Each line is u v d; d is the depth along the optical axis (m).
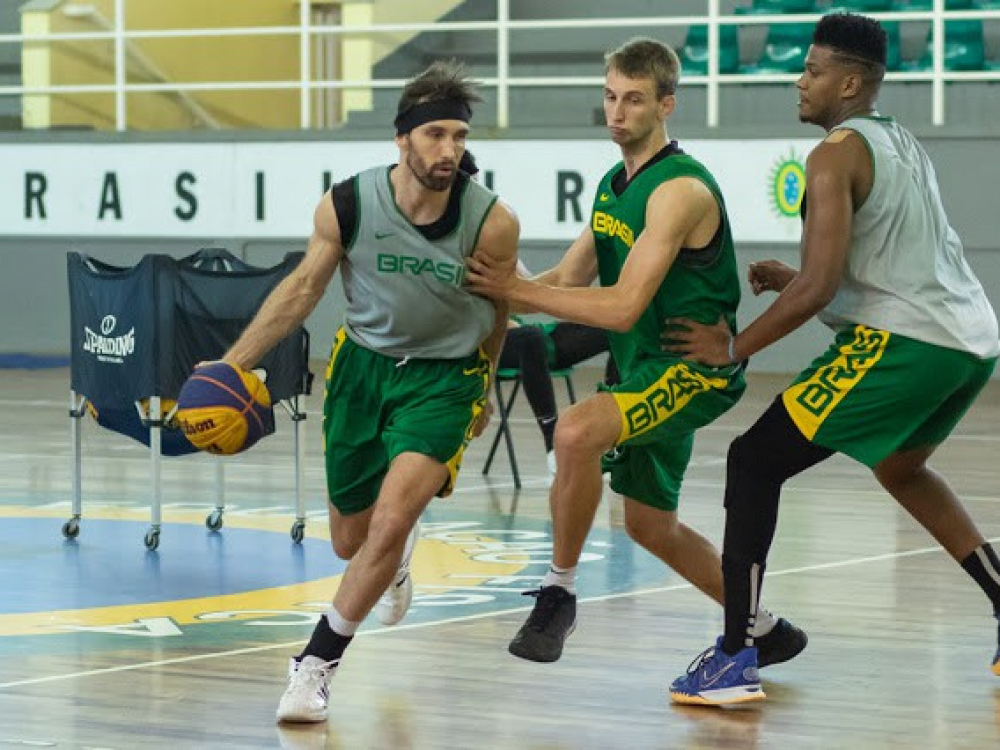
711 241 8.12
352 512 8.52
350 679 8.67
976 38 27.78
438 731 7.68
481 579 11.64
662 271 7.90
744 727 7.77
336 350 8.26
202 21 31.14
